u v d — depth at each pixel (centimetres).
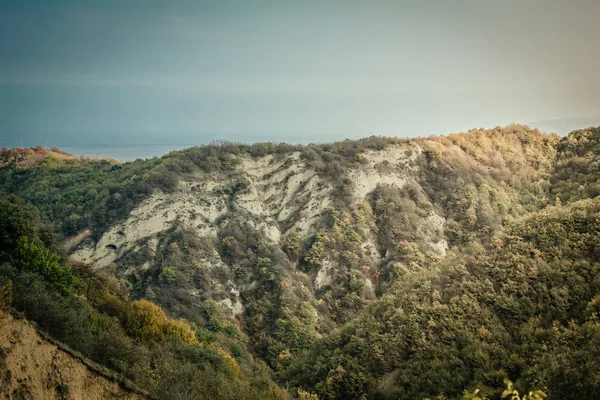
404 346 3716
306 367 4350
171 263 6244
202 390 2847
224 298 6062
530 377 2777
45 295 2375
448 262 4647
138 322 3409
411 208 7375
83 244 6906
